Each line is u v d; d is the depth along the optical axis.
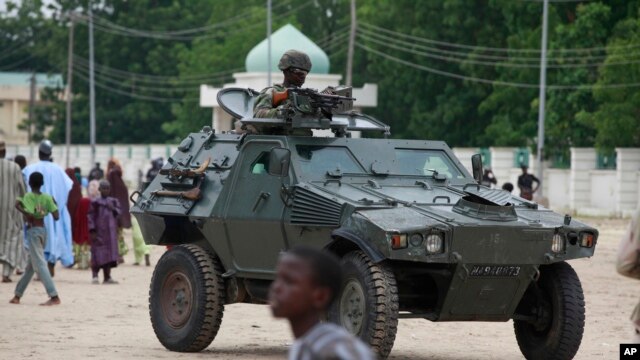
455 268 27.36
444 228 26.98
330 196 28.75
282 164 29.17
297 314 12.59
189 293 31.33
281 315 12.62
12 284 49.97
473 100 143.00
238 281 31.39
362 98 133.12
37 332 35.00
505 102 132.62
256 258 30.56
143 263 62.09
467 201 28.16
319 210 28.67
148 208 33.50
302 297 12.55
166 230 33.53
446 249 27.02
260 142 31.16
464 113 142.00
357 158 31.05
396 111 153.00
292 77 32.12
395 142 31.92
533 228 27.78
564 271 29.34
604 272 58.94
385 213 27.64
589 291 50.25
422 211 28.08
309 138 30.91
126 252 61.88
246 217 30.47
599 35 114.38
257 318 39.88
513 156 117.94
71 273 56.19
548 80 125.25
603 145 107.44
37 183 41.81
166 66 199.62
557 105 115.69
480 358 31.44
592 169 108.38
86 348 31.77
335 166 30.66
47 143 51.69
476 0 140.88
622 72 105.62
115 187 60.59
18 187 45.19
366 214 27.50
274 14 183.25
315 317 12.63
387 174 31.00
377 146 31.58
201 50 184.62
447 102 143.00
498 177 117.38
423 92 148.75
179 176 32.97
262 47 129.00
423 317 28.52
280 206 29.84
